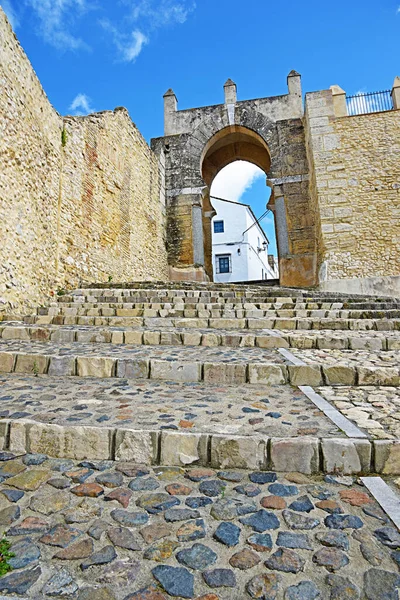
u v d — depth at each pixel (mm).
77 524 1520
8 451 2158
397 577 1244
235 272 33406
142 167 13344
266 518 1541
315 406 2617
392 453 1894
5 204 6168
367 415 2396
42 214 7449
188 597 1188
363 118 12352
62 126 8555
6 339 4891
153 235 13945
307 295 8492
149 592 1210
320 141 12445
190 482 1835
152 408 2576
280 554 1346
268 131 14844
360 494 1708
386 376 3205
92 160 9953
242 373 3354
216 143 16688
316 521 1516
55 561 1332
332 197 12031
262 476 1885
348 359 3715
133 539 1434
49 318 5891
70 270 8578
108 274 10508
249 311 6379
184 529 1484
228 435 2029
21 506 1633
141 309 6332
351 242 11680
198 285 9711
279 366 3320
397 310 6152
